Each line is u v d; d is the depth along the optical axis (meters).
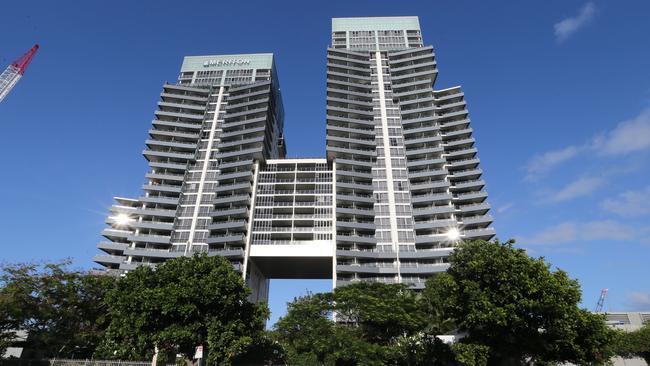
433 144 113.19
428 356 38.16
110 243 97.88
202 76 134.62
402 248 95.50
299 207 101.38
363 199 101.81
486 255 32.00
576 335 29.30
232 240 95.69
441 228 97.50
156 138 118.62
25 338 47.69
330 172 108.56
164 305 32.03
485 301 29.52
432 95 122.00
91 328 43.81
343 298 46.03
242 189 106.00
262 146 112.06
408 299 44.28
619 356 50.62
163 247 100.69
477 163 106.75
